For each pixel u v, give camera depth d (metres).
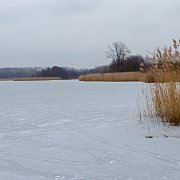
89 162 4.51
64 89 24.38
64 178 3.84
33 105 12.50
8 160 4.66
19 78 87.75
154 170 4.10
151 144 5.52
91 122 8.00
